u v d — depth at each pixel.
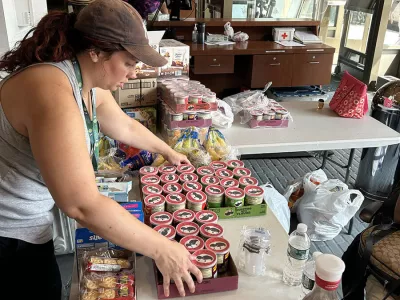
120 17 1.01
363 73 5.86
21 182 1.13
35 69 1.03
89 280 1.11
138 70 2.15
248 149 2.21
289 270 1.23
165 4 4.15
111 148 1.83
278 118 2.47
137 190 1.64
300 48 4.29
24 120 1.02
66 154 0.94
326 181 2.75
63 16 1.09
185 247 1.18
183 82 2.27
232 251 1.33
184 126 2.10
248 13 4.84
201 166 1.73
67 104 0.99
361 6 5.73
